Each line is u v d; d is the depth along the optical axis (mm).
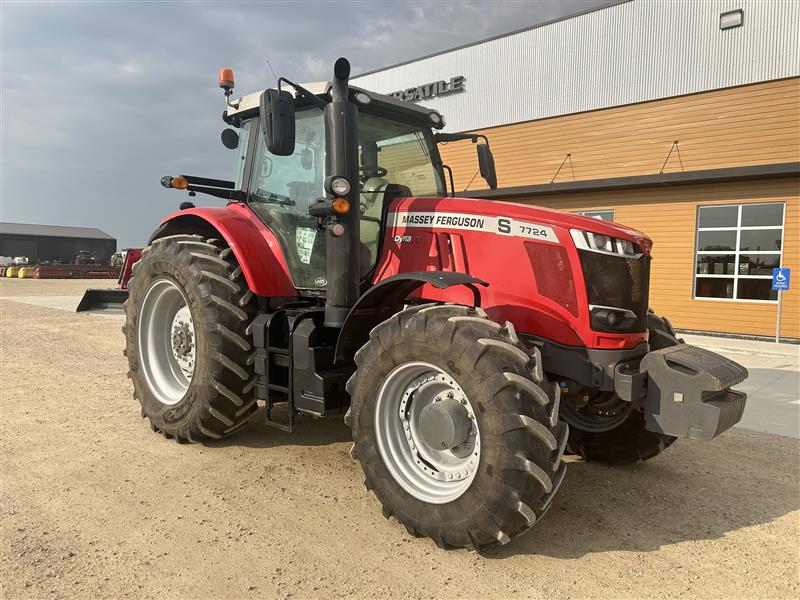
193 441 3764
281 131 2961
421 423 2629
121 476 3199
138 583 2170
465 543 2391
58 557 2340
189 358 3881
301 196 3680
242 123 4340
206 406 3521
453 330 2463
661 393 2656
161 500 2904
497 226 3000
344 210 3018
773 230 10289
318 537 2568
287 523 2691
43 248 57344
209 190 4176
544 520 2836
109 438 3842
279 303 3760
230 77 4336
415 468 2691
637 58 11578
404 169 3877
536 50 12914
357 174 3105
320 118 3615
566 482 3373
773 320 10320
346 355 3184
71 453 3539
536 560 2430
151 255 3990
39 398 4844
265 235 3854
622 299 2850
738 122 10547
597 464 3697
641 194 11688
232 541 2510
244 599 2086
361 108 3668
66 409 4520
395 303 3152
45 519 2666
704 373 2527
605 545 2586
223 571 2268
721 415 2508
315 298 3777
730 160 10672
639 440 3498
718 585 2262
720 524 2834
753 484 3381
